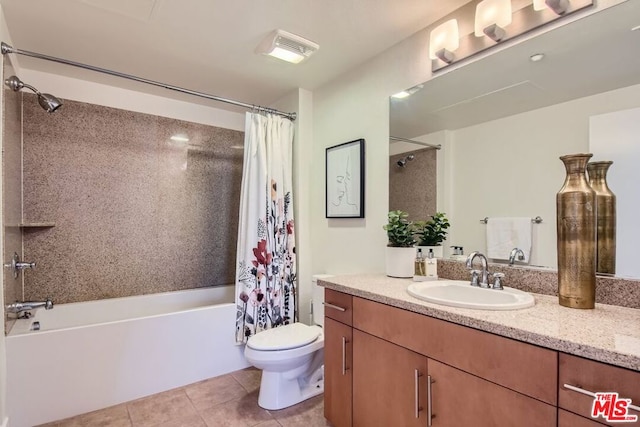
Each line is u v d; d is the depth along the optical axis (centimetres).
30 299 241
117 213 276
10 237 193
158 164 296
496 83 161
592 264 119
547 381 92
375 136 222
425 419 126
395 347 139
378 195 220
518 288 152
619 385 80
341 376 169
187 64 236
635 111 122
